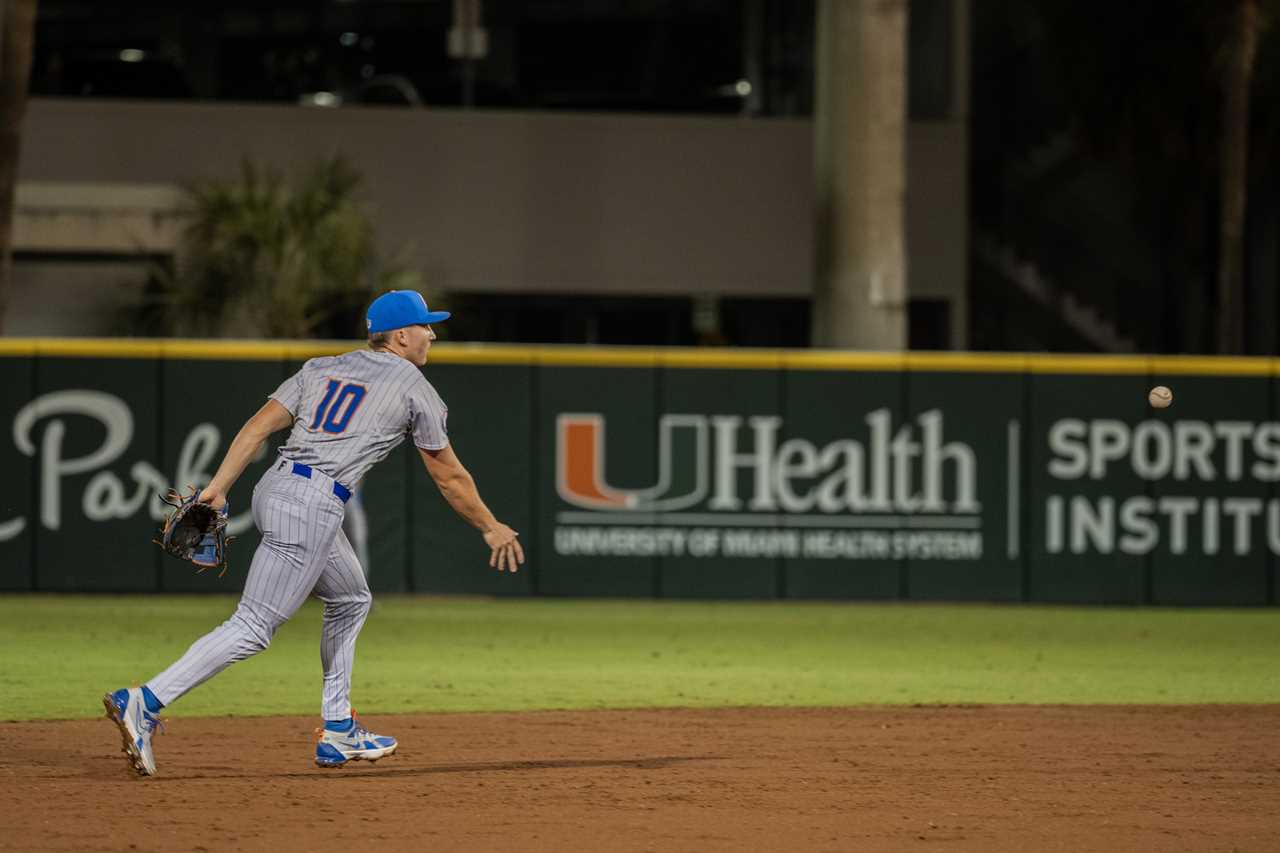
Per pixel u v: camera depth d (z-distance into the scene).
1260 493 61.53
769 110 101.31
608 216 89.38
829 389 60.94
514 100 98.94
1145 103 85.44
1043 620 57.12
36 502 59.69
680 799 24.42
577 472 60.69
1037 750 29.55
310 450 25.03
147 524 59.84
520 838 21.59
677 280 89.75
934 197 90.38
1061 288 100.38
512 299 90.94
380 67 106.00
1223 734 31.70
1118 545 61.25
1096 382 61.25
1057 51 87.38
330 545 25.20
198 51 104.69
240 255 76.88
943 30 91.69
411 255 88.06
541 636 50.69
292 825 22.22
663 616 57.09
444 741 30.23
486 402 60.56
